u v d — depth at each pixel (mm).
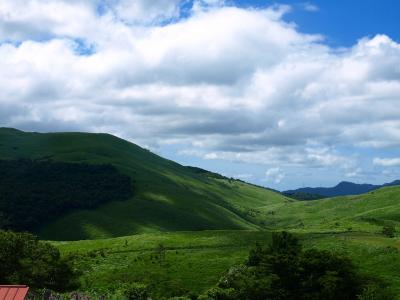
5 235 92562
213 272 121500
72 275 98250
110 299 92750
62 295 81812
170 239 158750
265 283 93375
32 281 88188
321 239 144875
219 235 163375
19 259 89562
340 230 199375
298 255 101125
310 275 94500
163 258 134750
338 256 98500
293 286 94562
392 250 122188
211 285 112625
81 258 138875
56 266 94875
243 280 97125
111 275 121250
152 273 122000
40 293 73625
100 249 150625
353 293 91438
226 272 117875
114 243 159750
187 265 127750
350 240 137625
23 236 99000
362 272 106062
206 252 139625
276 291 92750
